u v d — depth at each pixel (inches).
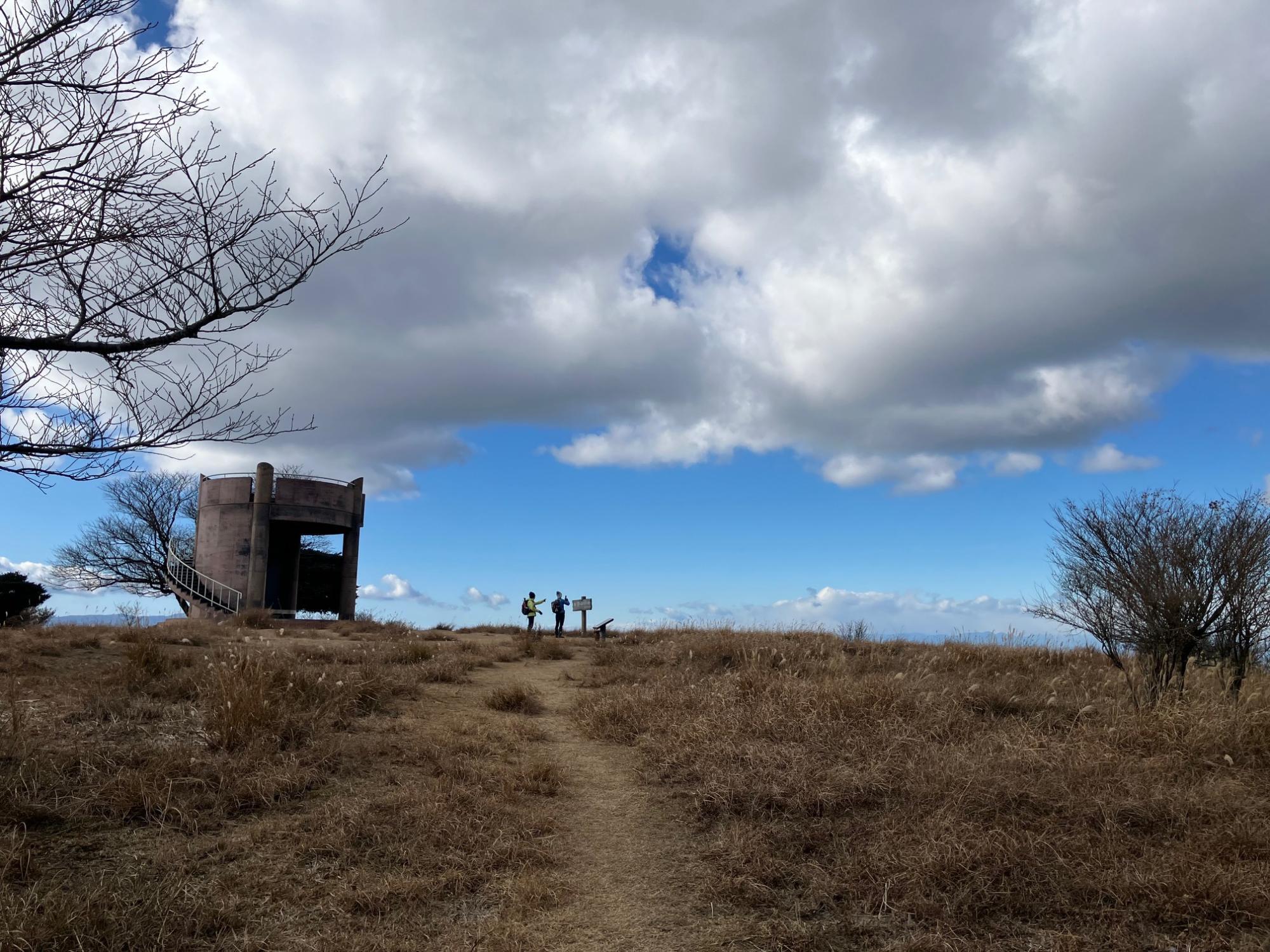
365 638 749.9
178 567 1393.9
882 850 218.8
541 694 472.1
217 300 182.2
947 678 433.4
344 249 200.1
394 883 204.4
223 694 320.8
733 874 215.8
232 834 228.2
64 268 164.7
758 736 321.1
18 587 1339.8
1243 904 183.8
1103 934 178.5
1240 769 266.4
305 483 1268.5
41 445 163.5
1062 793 246.1
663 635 815.7
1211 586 333.4
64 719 299.7
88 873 198.2
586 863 228.4
